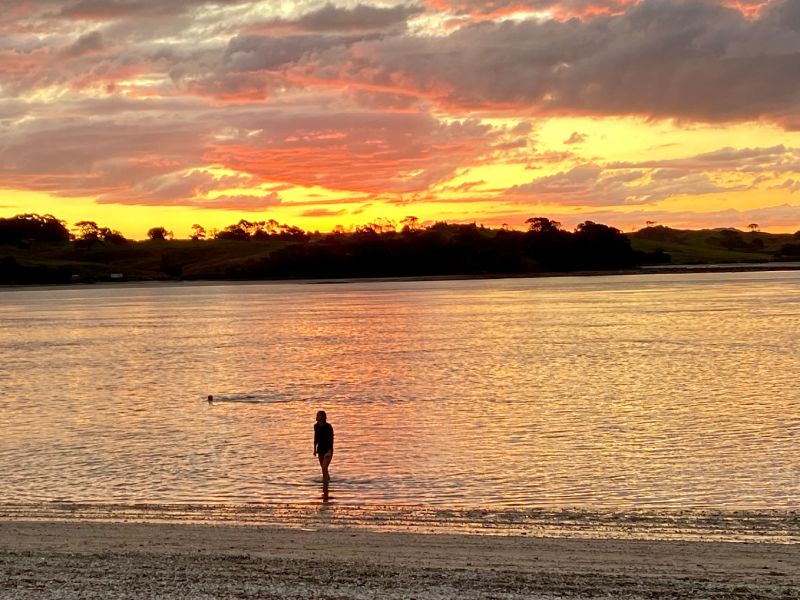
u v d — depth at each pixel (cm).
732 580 1468
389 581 1456
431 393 4962
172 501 2430
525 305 15288
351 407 4462
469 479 2695
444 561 1608
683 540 1814
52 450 3316
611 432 3550
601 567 1560
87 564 1573
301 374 6122
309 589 1405
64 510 2223
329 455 2511
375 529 1959
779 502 2338
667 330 9419
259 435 3612
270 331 10738
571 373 5831
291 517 2109
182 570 1529
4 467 2975
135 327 11869
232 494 2522
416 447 3278
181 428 3844
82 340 9762
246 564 1573
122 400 4903
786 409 4084
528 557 1638
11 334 10900
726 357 6656
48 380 6006
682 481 2617
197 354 7881
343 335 9844
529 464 2922
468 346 8094
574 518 2072
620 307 13988
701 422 3762
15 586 1428
